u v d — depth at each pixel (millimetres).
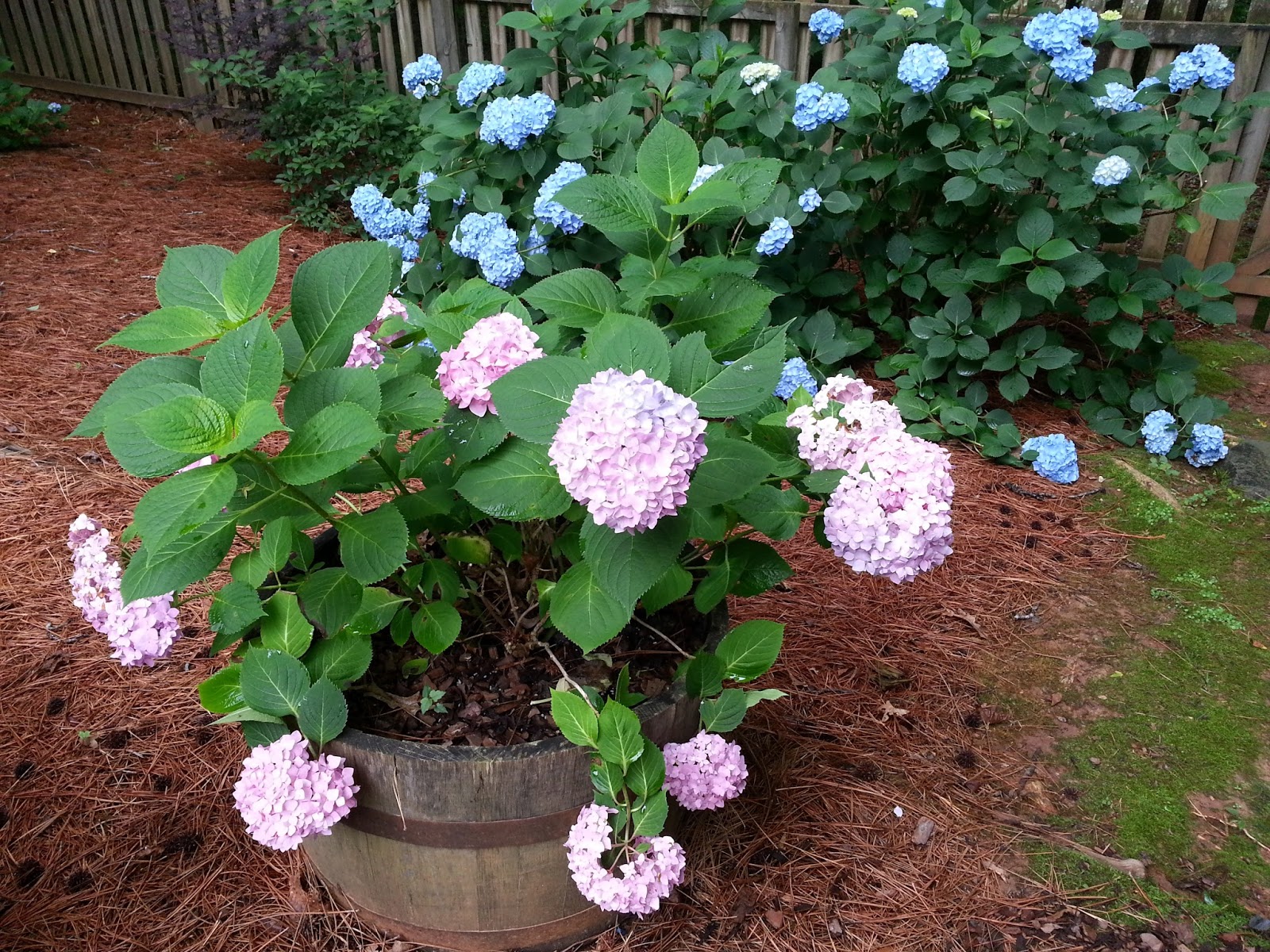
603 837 1546
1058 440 3438
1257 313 4645
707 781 1699
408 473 1638
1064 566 3027
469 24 5785
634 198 1679
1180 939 1896
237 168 6711
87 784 2160
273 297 4523
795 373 3139
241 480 1479
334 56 6121
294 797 1447
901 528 1503
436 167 3764
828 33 4078
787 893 1972
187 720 2342
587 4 4129
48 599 2695
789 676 2566
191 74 7664
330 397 1364
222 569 2785
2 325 4199
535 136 3426
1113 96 3584
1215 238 4527
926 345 3854
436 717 1715
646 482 1194
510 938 1788
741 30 4914
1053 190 3621
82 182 6219
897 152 3918
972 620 2785
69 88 8359
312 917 1890
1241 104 3658
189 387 1282
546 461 1452
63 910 1885
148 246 5203
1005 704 2496
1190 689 2531
